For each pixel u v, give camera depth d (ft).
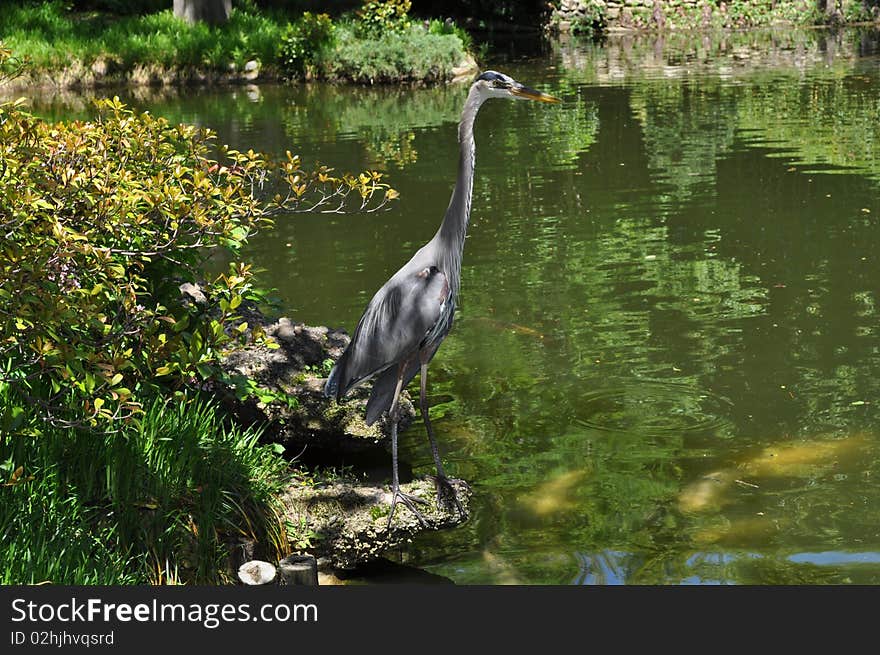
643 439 21.21
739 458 20.24
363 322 17.97
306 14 78.84
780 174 43.57
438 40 77.30
